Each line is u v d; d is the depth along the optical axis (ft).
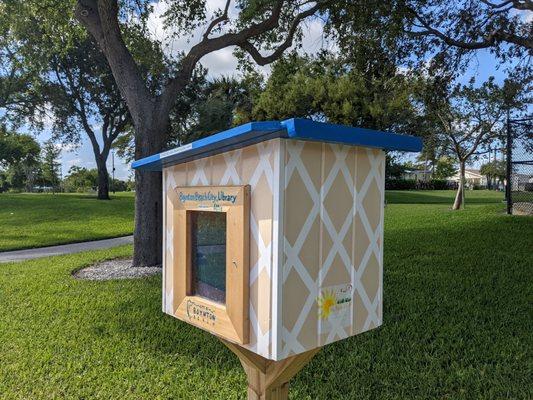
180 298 5.50
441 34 24.76
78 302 15.61
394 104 52.75
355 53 26.58
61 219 47.37
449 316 13.14
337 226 4.62
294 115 64.08
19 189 146.51
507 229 27.40
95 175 146.30
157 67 28.78
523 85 32.76
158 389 9.18
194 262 5.39
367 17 24.08
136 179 22.53
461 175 45.03
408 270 18.71
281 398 5.31
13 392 9.21
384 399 8.59
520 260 19.88
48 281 19.17
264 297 4.29
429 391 8.83
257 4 22.70
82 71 63.72
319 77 62.90
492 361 10.13
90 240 36.09
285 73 32.42
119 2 26.11
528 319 12.72
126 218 49.34
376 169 5.03
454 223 31.55
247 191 4.46
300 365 4.92
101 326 12.96
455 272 18.21
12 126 68.39
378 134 4.68
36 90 61.93
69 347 11.47
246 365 5.33
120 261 24.64
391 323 12.59
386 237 27.04
